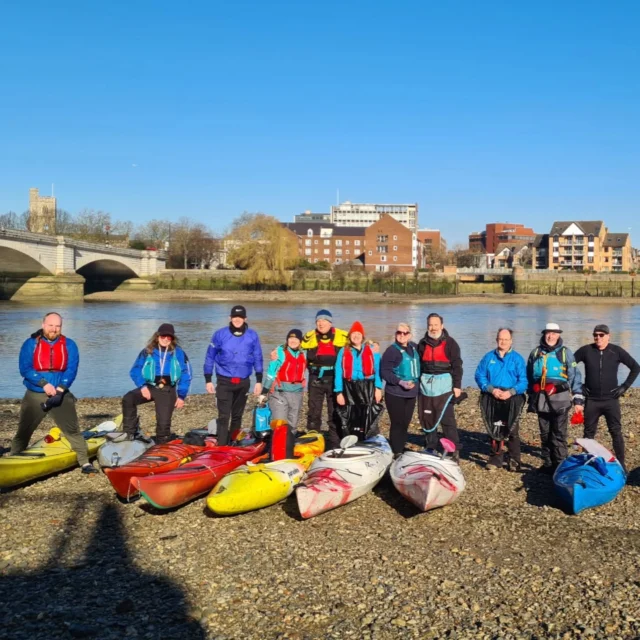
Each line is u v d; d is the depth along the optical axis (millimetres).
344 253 113188
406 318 49375
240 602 4859
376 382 8000
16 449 7641
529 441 9820
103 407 14164
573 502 6410
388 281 88000
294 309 59156
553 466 7672
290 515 6648
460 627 4535
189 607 4789
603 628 4512
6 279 67125
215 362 8234
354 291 86062
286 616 4672
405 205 151750
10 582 5172
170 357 8125
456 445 7922
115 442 7906
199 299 73625
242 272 82688
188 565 5465
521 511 6691
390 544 5887
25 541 5953
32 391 7395
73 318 44500
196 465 7133
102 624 4543
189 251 96750
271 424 7906
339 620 4625
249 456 7691
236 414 8430
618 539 5996
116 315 47906
